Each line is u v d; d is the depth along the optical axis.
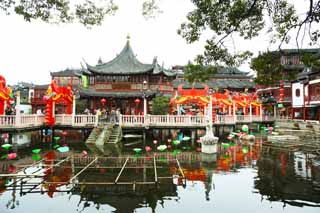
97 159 18.64
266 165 17.48
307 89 43.97
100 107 36.41
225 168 16.59
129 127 26.91
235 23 8.87
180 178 14.14
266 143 27.95
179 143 26.77
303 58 8.84
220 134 37.81
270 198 11.31
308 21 7.89
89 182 12.98
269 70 9.40
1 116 21.50
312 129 36.66
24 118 22.98
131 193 11.77
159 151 22.62
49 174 14.61
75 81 67.25
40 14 8.80
